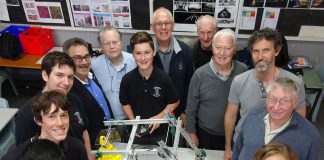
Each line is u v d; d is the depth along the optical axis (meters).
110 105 2.40
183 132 1.73
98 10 3.59
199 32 2.47
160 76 2.10
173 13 3.43
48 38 3.80
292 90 1.37
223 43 1.87
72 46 1.96
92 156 1.81
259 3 3.23
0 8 3.78
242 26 3.40
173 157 1.52
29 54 3.75
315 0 3.15
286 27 3.36
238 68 2.03
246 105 1.80
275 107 1.39
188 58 2.52
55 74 1.57
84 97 2.00
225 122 2.00
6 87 4.19
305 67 3.35
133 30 3.66
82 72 2.00
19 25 3.87
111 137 1.99
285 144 1.33
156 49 2.48
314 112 3.39
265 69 1.64
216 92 2.05
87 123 1.88
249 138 1.58
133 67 2.48
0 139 2.63
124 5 3.50
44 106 1.31
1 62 3.57
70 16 3.70
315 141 1.44
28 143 1.31
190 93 2.18
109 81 2.42
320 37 3.37
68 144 1.46
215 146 2.30
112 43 2.28
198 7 3.34
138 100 2.16
